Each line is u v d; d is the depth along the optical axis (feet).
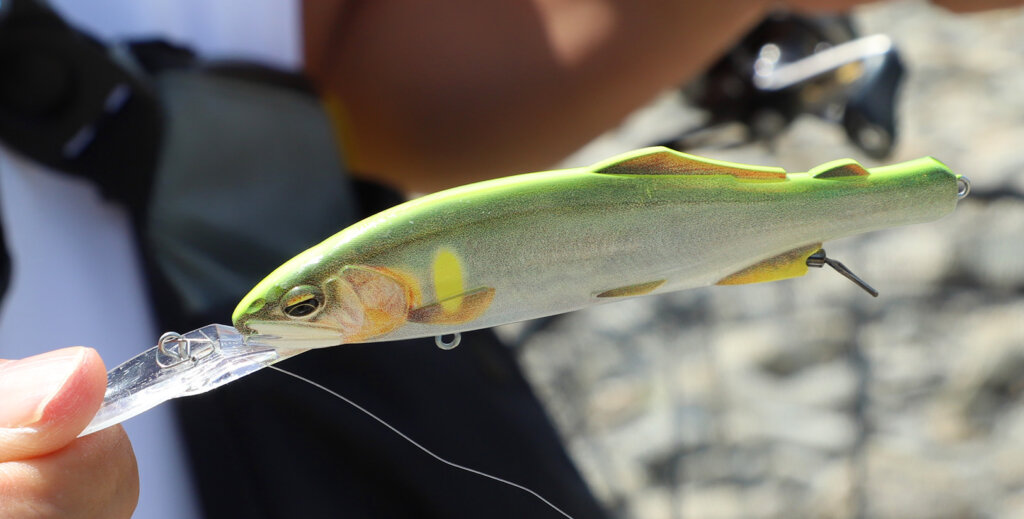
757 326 2.85
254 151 1.25
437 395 1.30
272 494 1.24
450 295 0.94
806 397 2.68
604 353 2.87
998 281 2.76
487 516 1.30
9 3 1.17
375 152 1.55
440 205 0.93
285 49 1.43
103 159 1.22
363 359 1.27
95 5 1.30
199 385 0.98
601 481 2.56
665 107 3.15
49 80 1.19
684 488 2.54
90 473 1.00
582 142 1.58
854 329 2.78
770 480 2.53
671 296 2.98
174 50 1.30
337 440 1.25
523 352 2.88
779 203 0.94
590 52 1.49
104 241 1.24
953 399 2.59
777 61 2.00
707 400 2.71
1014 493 2.38
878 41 1.87
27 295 1.24
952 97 3.28
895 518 2.41
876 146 1.88
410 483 1.27
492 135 1.50
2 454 0.98
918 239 2.90
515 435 1.37
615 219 0.93
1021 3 1.61
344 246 0.93
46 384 0.98
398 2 1.48
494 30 1.47
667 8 1.48
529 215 0.93
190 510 1.25
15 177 1.22
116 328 1.25
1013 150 2.99
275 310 0.94
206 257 1.23
